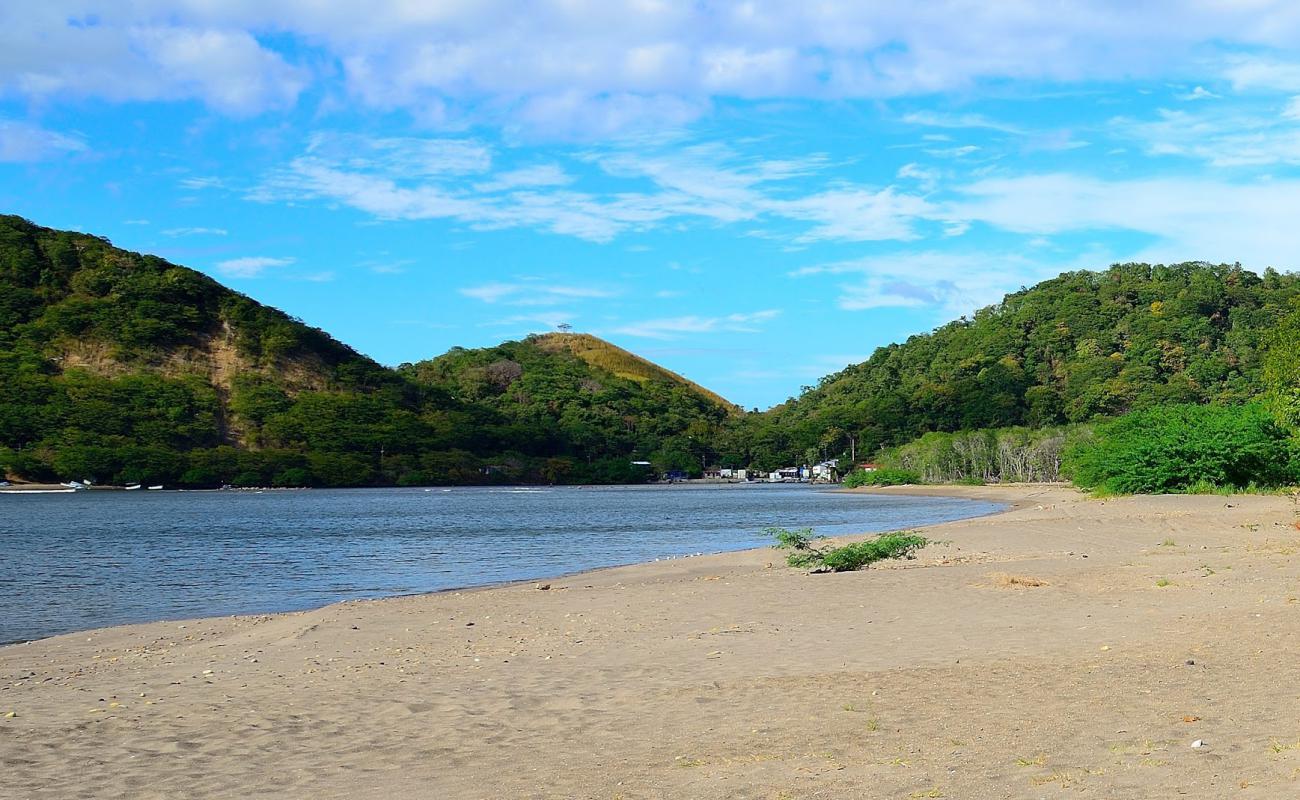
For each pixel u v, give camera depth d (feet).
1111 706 33.17
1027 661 42.29
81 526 222.48
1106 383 555.69
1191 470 196.13
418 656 51.78
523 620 63.16
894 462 522.88
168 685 46.44
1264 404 188.14
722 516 248.52
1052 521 143.84
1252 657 39.55
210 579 107.55
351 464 544.62
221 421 564.71
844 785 26.73
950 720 32.91
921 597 64.03
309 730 36.83
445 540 169.07
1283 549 84.94
